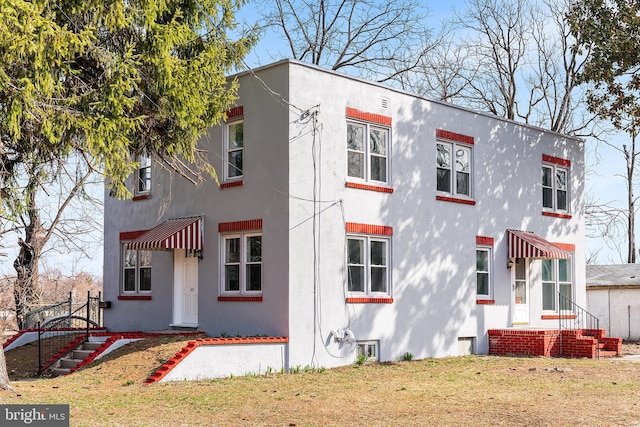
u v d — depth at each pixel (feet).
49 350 74.28
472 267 79.15
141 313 77.92
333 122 67.05
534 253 80.94
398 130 72.64
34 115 48.37
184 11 57.06
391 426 39.45
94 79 51.85
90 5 48.03
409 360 70.69
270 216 64.23
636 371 63.10
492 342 79.82
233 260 67.82
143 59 52.80
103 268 83.71
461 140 79.05
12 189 54.49
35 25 43.42
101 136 49.62
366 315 68.08
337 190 66.74
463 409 44.32
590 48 93.30
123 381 54.70
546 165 90.84
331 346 64.95
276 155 64.23
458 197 78.48
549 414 42.68
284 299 62.44
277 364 61.00
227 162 68.85
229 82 68.49
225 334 66.90
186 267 73.41
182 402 46.06
